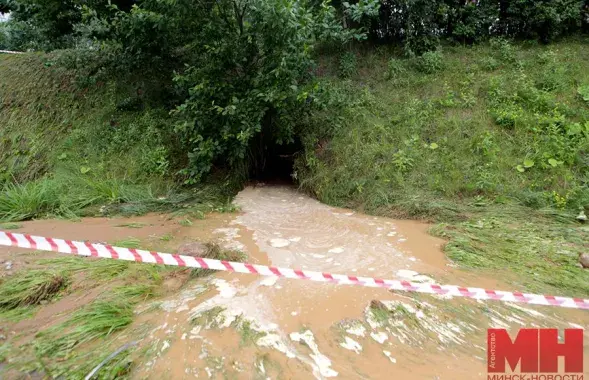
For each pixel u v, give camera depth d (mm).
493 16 9172
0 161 7590
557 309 3000
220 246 4301
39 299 2988
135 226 5090
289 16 5801
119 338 2541
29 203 5598
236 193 7105
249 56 6832
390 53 9516
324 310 2934
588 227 4625
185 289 3234
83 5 7113
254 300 3053
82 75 9250
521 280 3449
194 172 6750
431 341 2604
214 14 6523
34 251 3895
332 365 2342
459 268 3721
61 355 2334
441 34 9719
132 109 8695
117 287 3176
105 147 7711
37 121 8367
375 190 6172
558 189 5555
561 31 9047
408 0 8711
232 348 2453
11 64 9805
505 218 5059
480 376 2291
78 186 6492
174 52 8719
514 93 7320
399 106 7816
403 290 3223
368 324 2762
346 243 4488
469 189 5848
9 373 2170
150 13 6375
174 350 2410
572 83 7469
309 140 7359
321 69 9250
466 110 7434
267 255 4090
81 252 2801
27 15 8281
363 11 6750
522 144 6410
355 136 7121
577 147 6070
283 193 7316
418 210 5531
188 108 6637
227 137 6352
